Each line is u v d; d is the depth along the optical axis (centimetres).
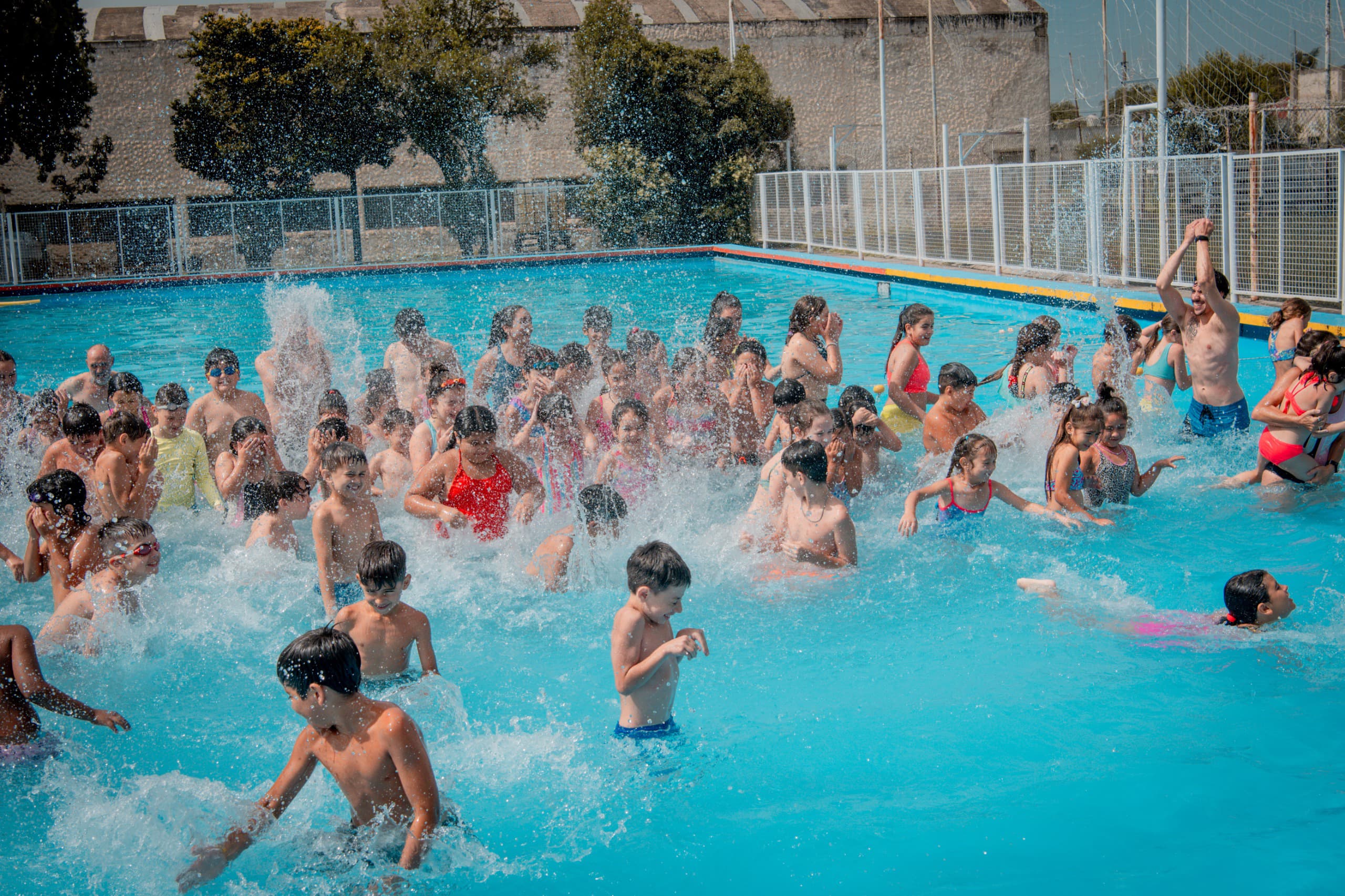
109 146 2723
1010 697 438
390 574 430
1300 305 766
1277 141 2117
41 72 2492
